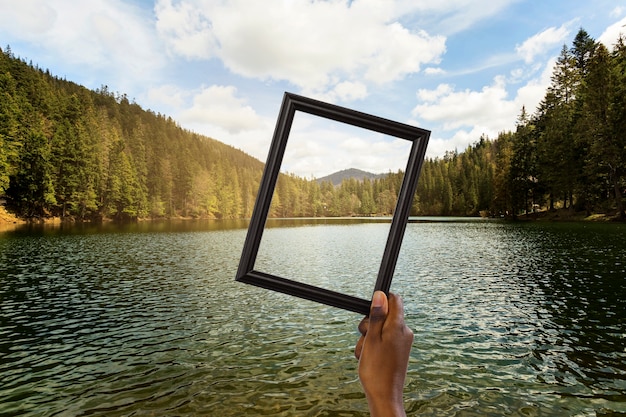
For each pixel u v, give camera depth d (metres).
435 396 5.40
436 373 6.15
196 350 7.34
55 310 10.59
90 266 19.02
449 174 83.94
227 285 14.20
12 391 5.69
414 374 6.12
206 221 77.75
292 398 5.37
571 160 45.75
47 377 6.17
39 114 68.44
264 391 5.60
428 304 10.69
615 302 10.23
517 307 10.11
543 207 58.59
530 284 13.00
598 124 39.94
